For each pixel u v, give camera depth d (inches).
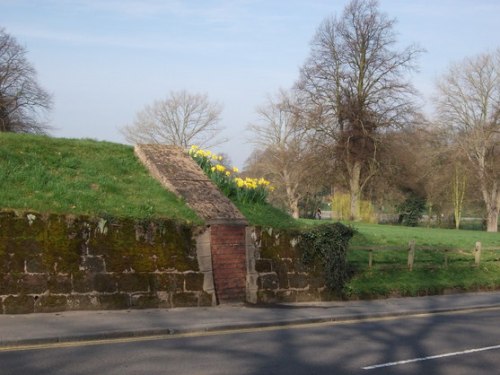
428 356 390.6
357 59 2094.0
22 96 2310.5
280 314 531.2
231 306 558.6
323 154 2078.0
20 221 466.6
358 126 2058.3
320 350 396.5
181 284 531.8
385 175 2123.5
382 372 341.7
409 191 2391.7
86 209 509.0
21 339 366.6
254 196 690.2
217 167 693.3
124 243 509.0
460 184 2373.3
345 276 666.8
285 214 694.5
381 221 2726.4
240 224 585.6
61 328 405.1
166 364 335.3
